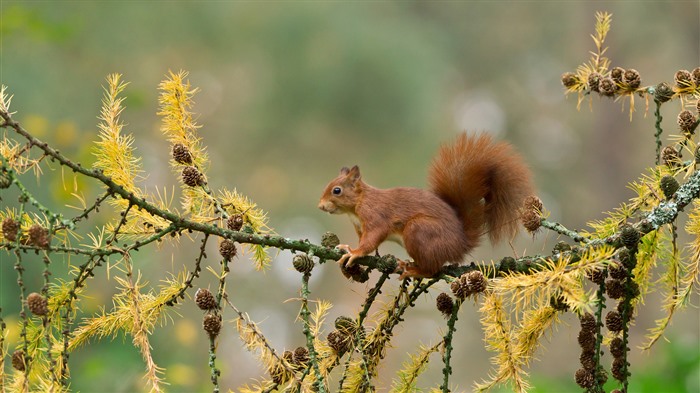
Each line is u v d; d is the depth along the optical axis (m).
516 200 5.43
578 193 24.81
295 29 19.59
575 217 24.61
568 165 25.08
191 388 10.30
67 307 4.07
